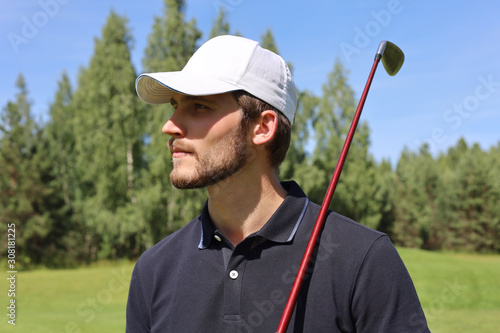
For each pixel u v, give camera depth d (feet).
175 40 93.91
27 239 104.17
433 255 79.30
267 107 5.07
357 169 110.11
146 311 5.28
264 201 5.07
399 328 4.49
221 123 4.91
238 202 5.03
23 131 109.81
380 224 144.36
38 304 46.19
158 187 96.68
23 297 50.70
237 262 4.74
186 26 94.53
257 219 5.04
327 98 108.27
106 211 103.91
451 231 148.25
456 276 57.82
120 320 36.35
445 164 213.46
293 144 103.96
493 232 141.69
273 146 5.12
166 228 99.45
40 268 100.63
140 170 110.73
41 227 104.99
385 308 4.51
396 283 4.56
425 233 146.41
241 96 4.95
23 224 103.91
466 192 145.48
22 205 103.24
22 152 110.22
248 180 5.01
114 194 107.14
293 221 4.84
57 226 109.09
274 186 5.19
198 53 5.25
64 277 62.54
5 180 105.91
